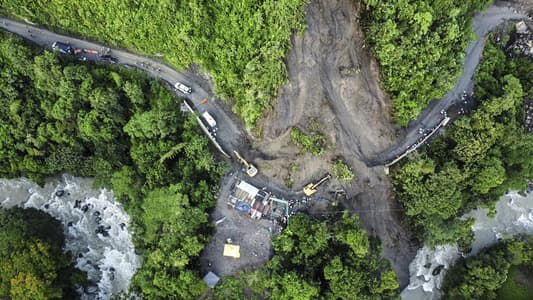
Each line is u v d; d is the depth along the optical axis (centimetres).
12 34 8981
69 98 8556
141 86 8856
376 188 8538
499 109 8269
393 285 7744
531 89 8956
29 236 8569
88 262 9256
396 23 7862
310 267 7881
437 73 8131
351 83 8156
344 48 8062
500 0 9375
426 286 9075
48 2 8438
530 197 9450
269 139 8456
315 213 8325
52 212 9481
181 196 8056
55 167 9150
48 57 8344
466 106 8838
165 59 8950
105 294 9081
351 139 8406
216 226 8256
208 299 7931
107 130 8719
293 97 8119
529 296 8906
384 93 8375
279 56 7719
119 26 8450
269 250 8131
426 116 8788
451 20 8194
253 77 7831
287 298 7650
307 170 8394
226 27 8144
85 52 9012
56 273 8419
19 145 8975
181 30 8156
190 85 8912
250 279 7756
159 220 8312
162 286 7856
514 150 8562
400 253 8906
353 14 7994
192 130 8600
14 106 8638
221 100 8806
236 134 8694
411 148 8594
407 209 8550
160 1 7938
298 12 7556
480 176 8338
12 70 8644
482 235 9375
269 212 8269
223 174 8475
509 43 9494
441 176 8050
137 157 8675
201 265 8106
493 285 8356
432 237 8631
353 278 7606
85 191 9525
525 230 9375
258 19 7800
